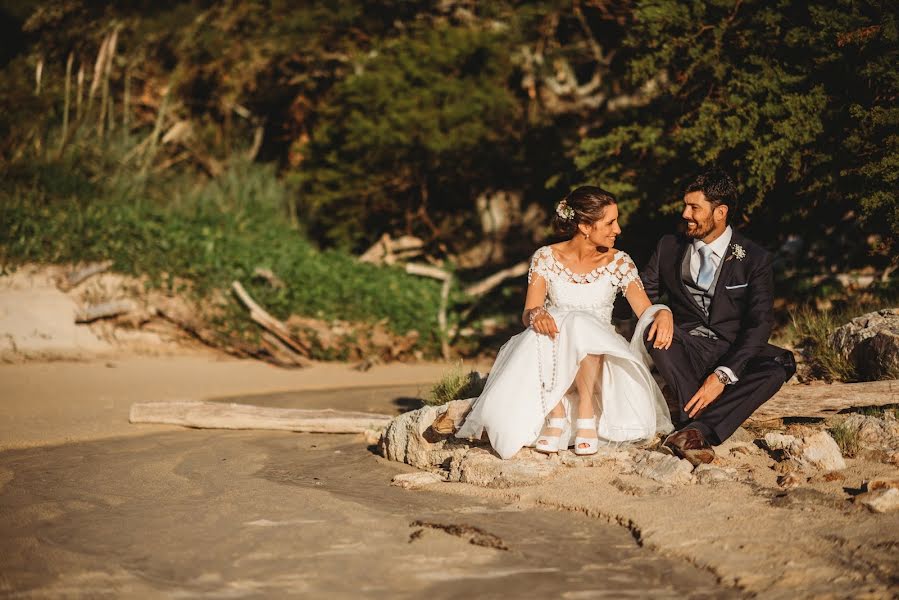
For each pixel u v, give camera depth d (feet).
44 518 14.57
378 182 62.95
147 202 57.52
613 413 17.35
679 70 40.47
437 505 15.24
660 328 16.90
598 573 11.56
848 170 34.50
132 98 69.56
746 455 16.90
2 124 57.67
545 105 67.10
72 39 65.51
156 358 43.62
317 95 73.41
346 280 53.88
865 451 16.69
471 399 18.42
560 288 17.99
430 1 69.05
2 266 46.62
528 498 15.24
